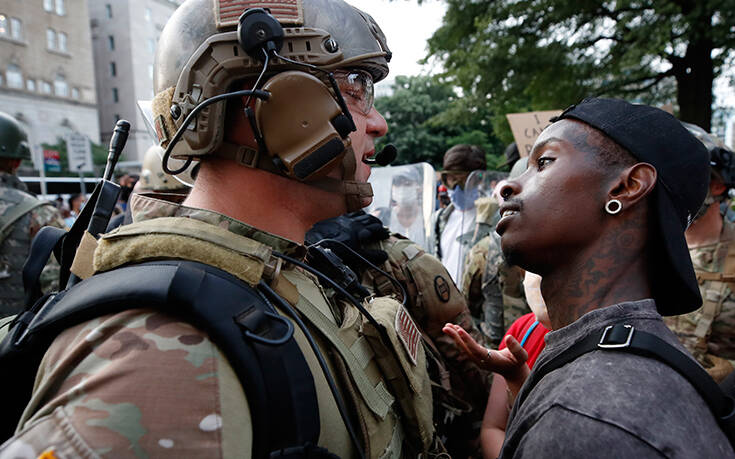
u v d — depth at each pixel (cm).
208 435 51
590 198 65
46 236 89
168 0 4138
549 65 869
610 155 65
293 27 73
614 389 51
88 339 55
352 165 79
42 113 3002
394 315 89
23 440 49
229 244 67
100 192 84
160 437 49
